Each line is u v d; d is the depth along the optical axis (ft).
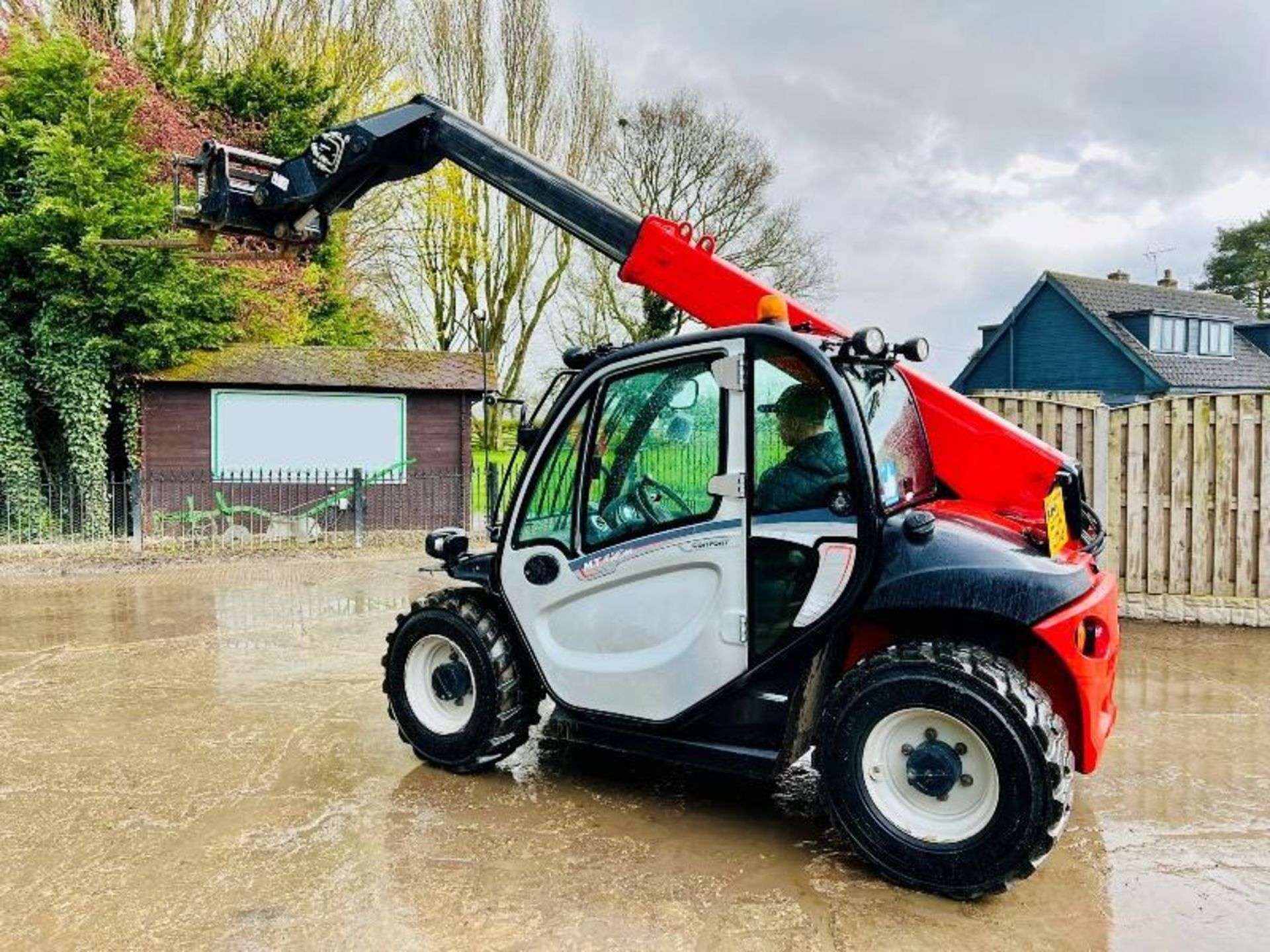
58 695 18.34
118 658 21.59
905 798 10.31
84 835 11.59
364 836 11.54
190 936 9.14
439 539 14.17
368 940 9.05
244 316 58.03
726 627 11.16
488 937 9.12
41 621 26.21
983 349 103.76
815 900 9.91
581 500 12.42
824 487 10.66
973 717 9.61
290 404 47.75
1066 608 9.94
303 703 17.70
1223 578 24.40
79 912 9.64
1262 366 99.25
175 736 15.64
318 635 24.21
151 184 49.42
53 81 44.60
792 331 11.31
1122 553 25.23
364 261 85.15
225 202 16.83
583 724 12.59
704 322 14.16
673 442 11.69
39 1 58.65
